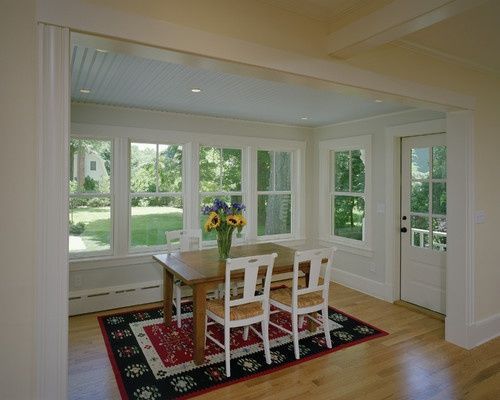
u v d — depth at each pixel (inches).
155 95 138.0
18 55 53.0
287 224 216.5
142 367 108.3
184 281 109.0
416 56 103.3
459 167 123.6
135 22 60.8
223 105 155.2
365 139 182.5
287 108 160.7
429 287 159.3
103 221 162.9
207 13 68.2
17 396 53.7
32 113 53.8
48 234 54.4
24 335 53.9
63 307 55.6
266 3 75.5
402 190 169.6
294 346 115.7
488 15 81.0
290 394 95.7
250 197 197.3
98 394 94.9
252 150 196.7
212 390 97.1
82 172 158.9
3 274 52.6
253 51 73.7
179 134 173.8
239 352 118.3
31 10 53.7
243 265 106.4
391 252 169.9
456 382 101.7
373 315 153.6
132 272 165.5
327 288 122.9
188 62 72.2
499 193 133.4
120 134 160.1
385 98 103.0
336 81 86.7
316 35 83.2
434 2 63.4
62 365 55.7
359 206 192.9
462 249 123.3
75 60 99.9
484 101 125.3
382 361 113.6
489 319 130.3
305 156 215.3
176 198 180.1
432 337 131.6
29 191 53.8
